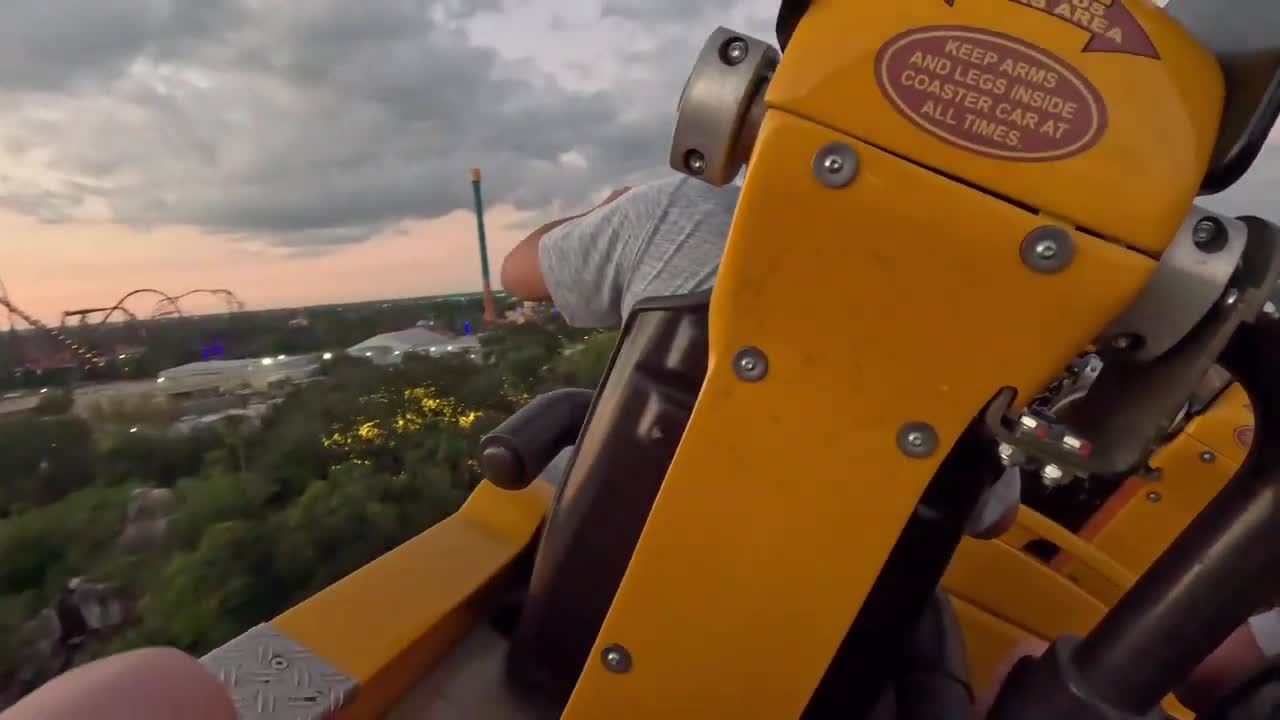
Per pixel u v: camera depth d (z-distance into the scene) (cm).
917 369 40
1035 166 35
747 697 51
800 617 47
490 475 77
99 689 37
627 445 60
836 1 37
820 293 40
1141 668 43
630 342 60
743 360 43
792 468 44
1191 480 154
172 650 42
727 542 47
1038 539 154
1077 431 43
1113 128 34
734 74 40
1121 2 35
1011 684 50
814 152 37
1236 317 37
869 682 59
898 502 43
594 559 65
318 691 66
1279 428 40
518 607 88
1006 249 36
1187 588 42
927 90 35
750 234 40
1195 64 35
